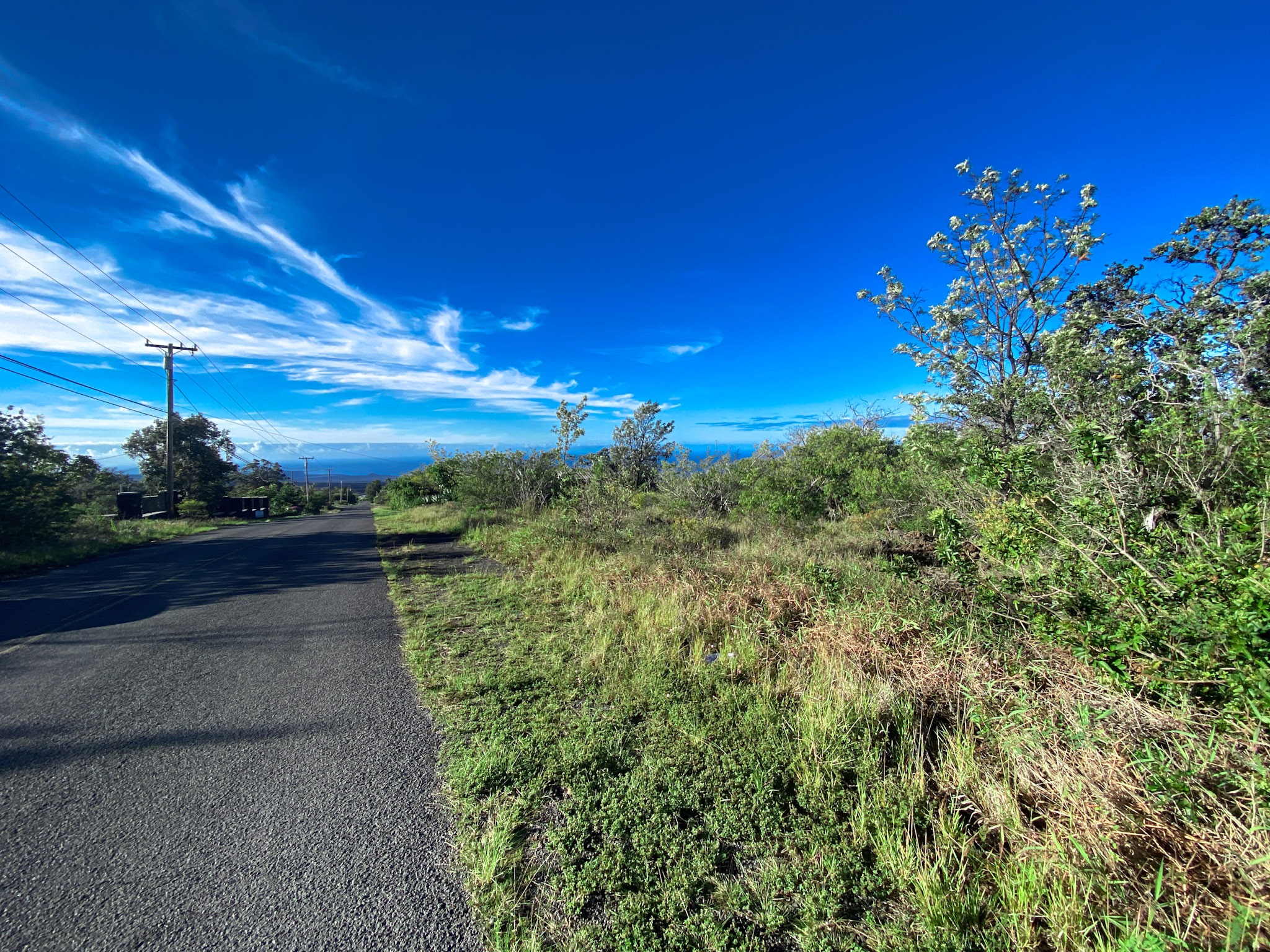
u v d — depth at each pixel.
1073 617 3.15
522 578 7.95
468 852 2.23
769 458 13.18
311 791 2.68
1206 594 2.43
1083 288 6.33
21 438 13.43
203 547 13.45
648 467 19.08
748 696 3.62
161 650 4.93
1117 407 4.11
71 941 1.79
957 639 3.80
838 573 6.31
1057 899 1.83
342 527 19.27
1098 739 2.40
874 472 10.27
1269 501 2.65
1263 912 1.65
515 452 17.72
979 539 4.15
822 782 2.61
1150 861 1.96
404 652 4.79
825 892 2.00
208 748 3.10
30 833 2.33
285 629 5.58
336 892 2.02
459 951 1.78
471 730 3.30
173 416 26.69
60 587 8.09
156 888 2.03
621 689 3.76
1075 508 3.29
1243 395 3.15
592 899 2.01
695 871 2.12
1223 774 2.09
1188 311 4.85
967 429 6.62
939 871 2.06
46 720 3.47
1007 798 2.31
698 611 5.17
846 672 3.59
